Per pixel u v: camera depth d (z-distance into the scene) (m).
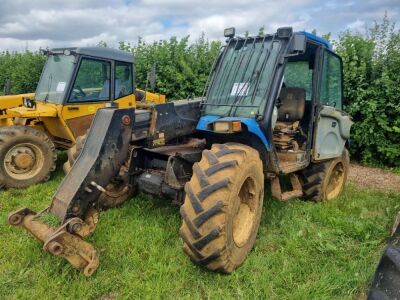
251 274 3.26
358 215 4.67
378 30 7.63
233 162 3.14
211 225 2.97
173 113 3.91
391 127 7.52
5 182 5.63
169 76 9.76
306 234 4.03
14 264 3.31
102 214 4.32
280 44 3.88
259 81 3.85
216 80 4.18
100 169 3.22
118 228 4.02
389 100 7.35
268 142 3.79
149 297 2.94
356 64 7.68
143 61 9.96
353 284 3.18
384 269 2.00
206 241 2.97
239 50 4.16
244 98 3.86
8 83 8.27
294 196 4.49
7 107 6.90
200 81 9.72
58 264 3.22
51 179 6.18
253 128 3.59
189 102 4.13
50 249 2.76
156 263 3.36
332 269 3.36
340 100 5.49
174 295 3.00
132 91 7.25
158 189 3.77
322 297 2.98
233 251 3.21
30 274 3.20
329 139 5.00
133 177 3.97
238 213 3.54
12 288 3.03
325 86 4.86
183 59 9.82
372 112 7.49
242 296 3.00
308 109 5.00
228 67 4.16
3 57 15.14
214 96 4.09
